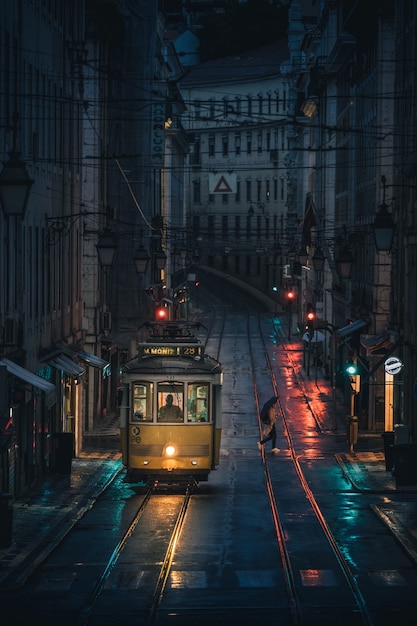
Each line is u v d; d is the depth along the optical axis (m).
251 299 190.12
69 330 62.00
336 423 72.88
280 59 195.25
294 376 102.81
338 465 58.56
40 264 52.31
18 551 34.72
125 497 47.69
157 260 92.94
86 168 74.25
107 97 80.06
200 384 48.78
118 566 32.91
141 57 89.69
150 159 94.38
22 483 47.19
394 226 49.12
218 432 49.00
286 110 189.88
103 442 67.75
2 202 32.97
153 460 48.53
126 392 48.84
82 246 68.94
